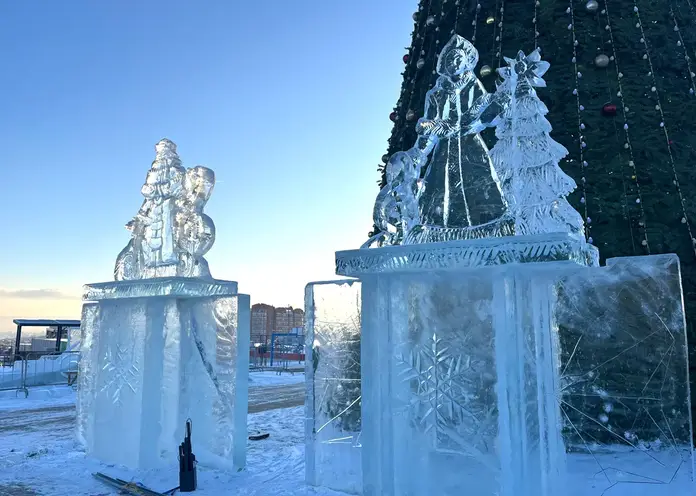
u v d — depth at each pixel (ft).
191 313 22.04
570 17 26.53
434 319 14.23
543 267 12.69
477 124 14.57
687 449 12.96
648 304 13.69
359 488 17.48
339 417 18.34
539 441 12.64
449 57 15.14
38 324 74.38
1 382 56.65
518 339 12.57
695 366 19.79
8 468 21.57
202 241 21.66
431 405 14.02
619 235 22.36
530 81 13.69
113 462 21.98
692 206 21.86
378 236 15.42
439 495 13.60
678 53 25.25
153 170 23.17
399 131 30.73
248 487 18.28
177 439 21.58
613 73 25.03
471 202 14.30
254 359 110.22
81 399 25.85
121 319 22.79
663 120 23.49
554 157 13.29
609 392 13.87
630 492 13.41
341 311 18.86
